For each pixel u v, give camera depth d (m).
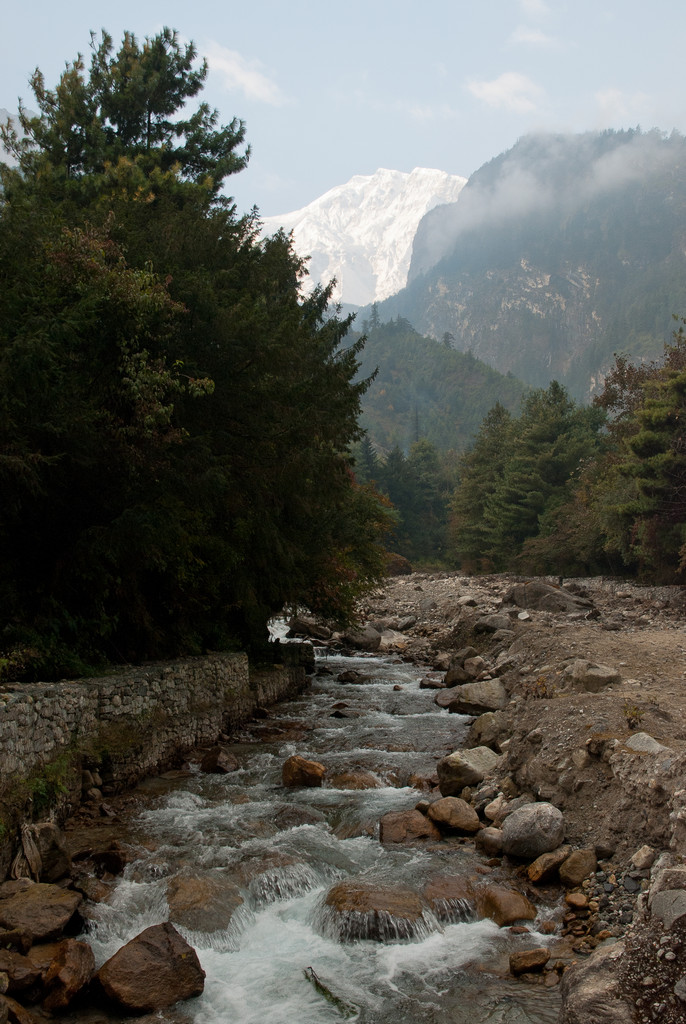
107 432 12.04
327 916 7.81
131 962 6.64
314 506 18.84
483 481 89.06
